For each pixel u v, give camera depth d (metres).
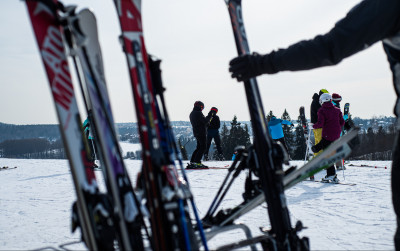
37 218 3.27
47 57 1.35
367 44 1.33
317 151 5.65
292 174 1.77
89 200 1.38
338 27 1.34
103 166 1.57
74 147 1.39
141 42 1.55
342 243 2.29
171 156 1.53
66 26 1.40
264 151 1.61
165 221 1.41
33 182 6.22
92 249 1.36
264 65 1.45
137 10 1.59
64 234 2.68
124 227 1.38
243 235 2.55
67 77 1.44
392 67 1.41
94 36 1.59
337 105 7.13
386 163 9.63
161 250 1.41
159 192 1.42
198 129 8.17
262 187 1.67
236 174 1.86
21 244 2.41
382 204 3.60
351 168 7.92
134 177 6.54
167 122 1.57
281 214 1.60
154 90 1.60
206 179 6.21
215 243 2.36
